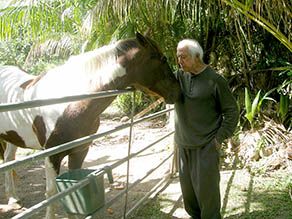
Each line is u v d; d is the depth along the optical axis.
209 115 2.34
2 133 2.91
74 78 2.51
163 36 4.80
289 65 4.73
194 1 3.96
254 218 2.74
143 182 3.84
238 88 5.27
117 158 4.94
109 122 7.76
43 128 2.55
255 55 5.34
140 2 3.61
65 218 2.97
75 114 2.43
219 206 2.45
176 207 3.07
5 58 10.18
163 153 4.99
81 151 2.75
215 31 5.07
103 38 4.75
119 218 2.93
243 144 4.29
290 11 3.56
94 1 4.59
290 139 4.20
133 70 2.44
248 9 3.40
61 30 5.57
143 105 8.23
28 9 4.66
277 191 3.26
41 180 4.07
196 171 2.41
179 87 2.46
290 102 4.64
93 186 2.16
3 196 3.54
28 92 2.71
